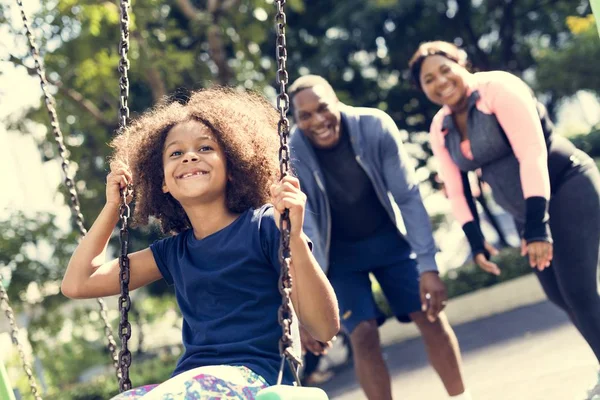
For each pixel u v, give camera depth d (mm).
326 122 4391
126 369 2758
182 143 2902
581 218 4027
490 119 4121
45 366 16297
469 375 7625
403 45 15781
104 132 12305
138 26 11656
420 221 4441
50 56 11383
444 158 4629
